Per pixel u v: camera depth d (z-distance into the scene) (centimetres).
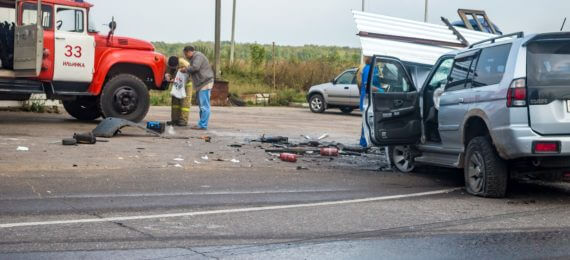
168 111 2284
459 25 1616
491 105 889
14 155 1112
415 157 1113
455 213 791
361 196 902
